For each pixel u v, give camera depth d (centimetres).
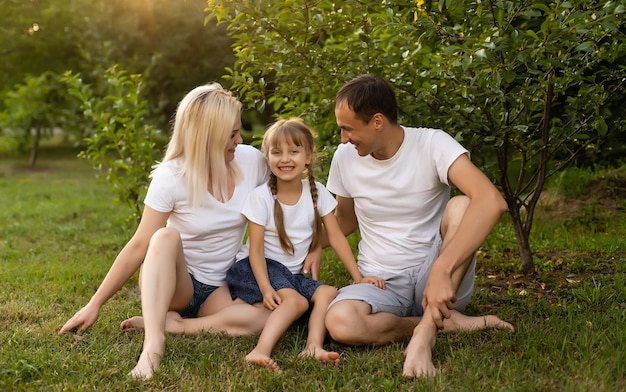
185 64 1228
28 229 672
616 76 418
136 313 377
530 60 335
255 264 327
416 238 329
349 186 338
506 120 395
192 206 322
